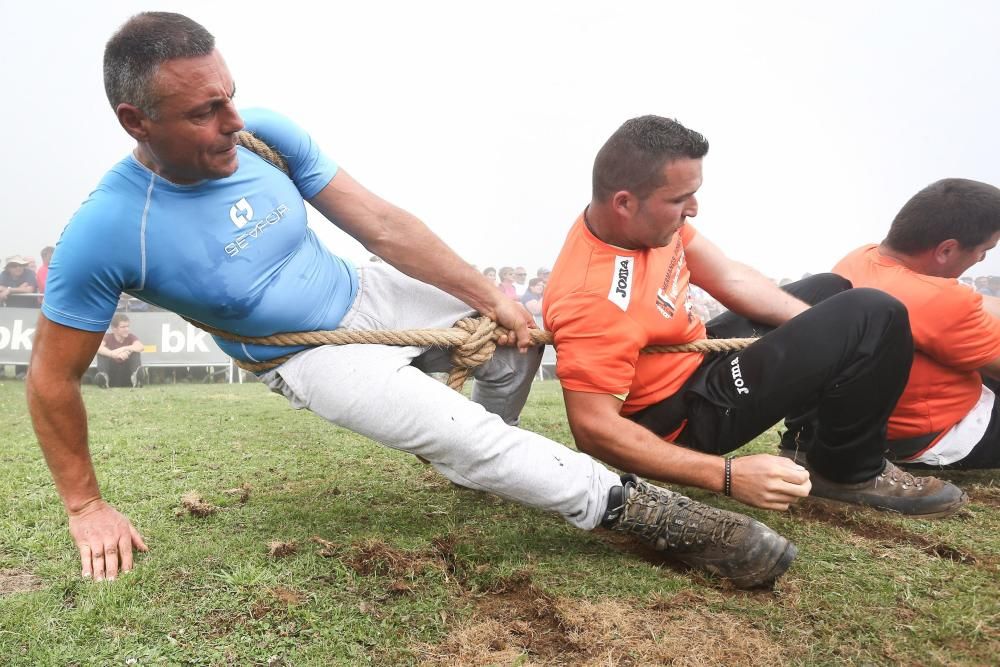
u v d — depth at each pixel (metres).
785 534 2.33
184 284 1.96
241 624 1.68
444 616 1.75
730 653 1.61
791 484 1.99
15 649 1.57
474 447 1.99
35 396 1.94
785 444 2.89
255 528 2.26
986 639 1.68
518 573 1.95
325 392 2.08
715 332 2.87
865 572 2.03
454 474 2.07
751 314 2.79
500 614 1.77
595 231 2.30
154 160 1.85
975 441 2.88
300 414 4.45
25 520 2.31
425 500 2.61
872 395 2.32
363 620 1.72
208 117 1.77
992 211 2.67
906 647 1.64
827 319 2.25
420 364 2.47
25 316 8.12
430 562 1.99
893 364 2.29
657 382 2.45
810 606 1.82
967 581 1.97
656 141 2.10
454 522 2.37
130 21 1.74
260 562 1.97
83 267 1.85
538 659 1.59
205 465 3.07
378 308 2.32
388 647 1.62
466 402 2.06
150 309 8.32
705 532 1.96
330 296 2.23
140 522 2.30
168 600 1.78
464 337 2.31
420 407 2.01
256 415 4.40
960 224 2.69
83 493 2.04
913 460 2.95
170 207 1.89
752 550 1.90
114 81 1.73
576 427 2.23
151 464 3.07
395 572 1.94
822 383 2.27
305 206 2.22
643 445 2.14
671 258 2.38
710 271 2.73
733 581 1.95
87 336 1.93
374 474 2.97
